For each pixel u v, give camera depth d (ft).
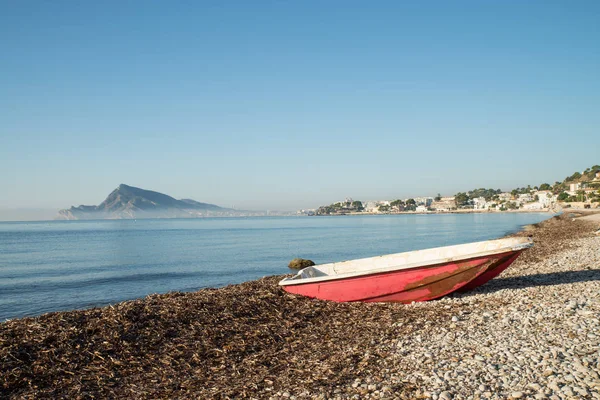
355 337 32.45
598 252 79.56
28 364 27.12
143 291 77.20
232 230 370.53
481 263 41.19
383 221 599.16
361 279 43.68
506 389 19.66
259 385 23.75
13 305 65.67
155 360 28.91
